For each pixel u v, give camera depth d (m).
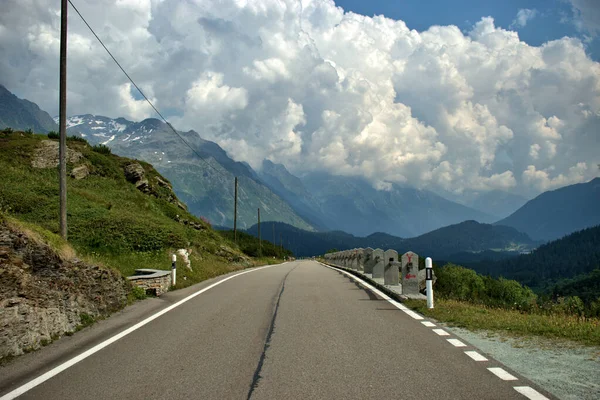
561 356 6.19
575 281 116.62
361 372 5.52
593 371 5.46
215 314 10.11
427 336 7.59
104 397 4.76
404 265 12.53
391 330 8.12
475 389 4.82
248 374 5.50
